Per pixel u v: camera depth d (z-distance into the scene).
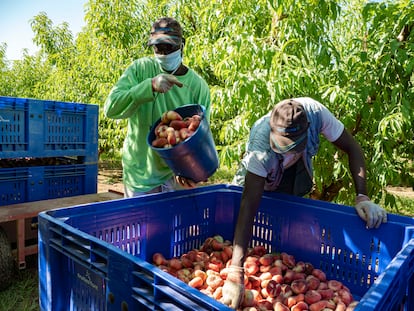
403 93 2.96
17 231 3.26
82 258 1.44
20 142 3.59
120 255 1.29
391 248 1.93
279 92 2.87
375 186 3.26
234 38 3.30
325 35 3.21
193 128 2.16
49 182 3.87
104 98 6.00
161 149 2.10
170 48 2.41
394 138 3.10
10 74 11.91
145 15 6.45
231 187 2.68
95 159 4.20
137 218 2.16
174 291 1.13
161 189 2.68
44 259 1.67
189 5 4.98
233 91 3.13
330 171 3.42
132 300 1.25
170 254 2.39
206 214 2.60
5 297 3.09
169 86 2.22
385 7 2.93
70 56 8.38
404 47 2.96
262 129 1.99
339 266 2.15
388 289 1.12
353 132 3.39
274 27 3.30
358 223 2.06
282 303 1.89
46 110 3.75
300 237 2.31
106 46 6.33
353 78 3.10
